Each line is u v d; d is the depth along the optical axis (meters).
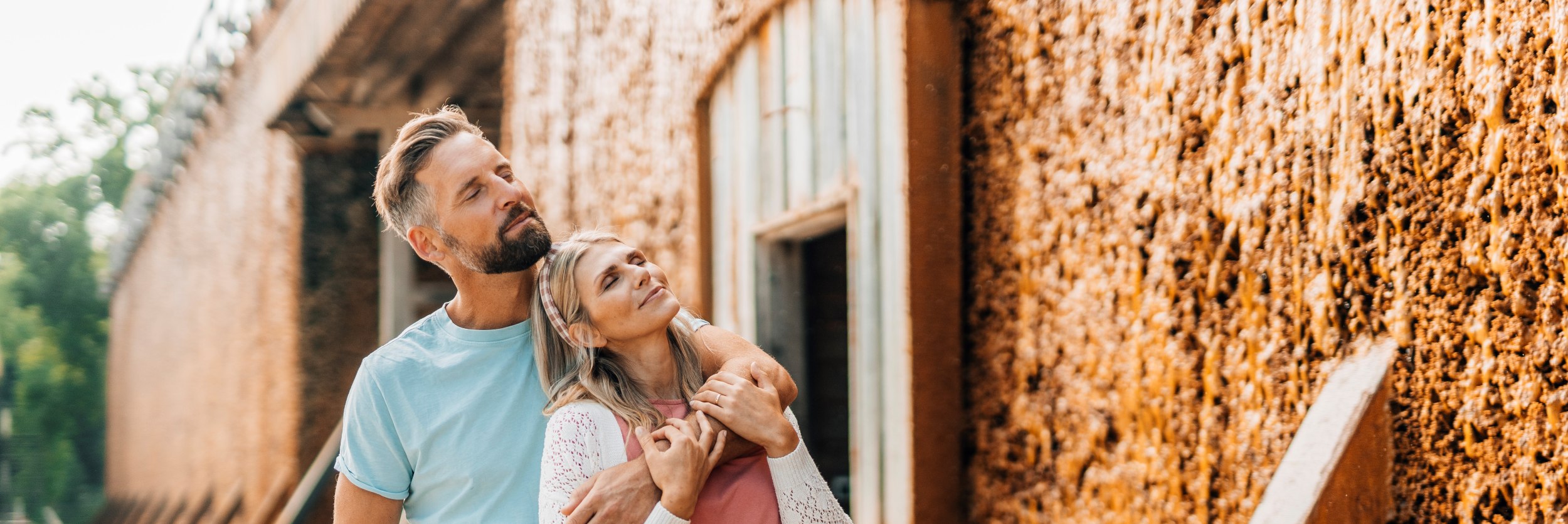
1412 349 1.74
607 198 5.42
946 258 2.92
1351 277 1.83
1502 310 1.59
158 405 19.62
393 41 7.54
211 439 14.19
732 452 1.88
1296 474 1.75
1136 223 2.32
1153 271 2.27
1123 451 2.36
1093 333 2.45
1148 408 2.28
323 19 7.64
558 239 2.06
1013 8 2.71
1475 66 1.61
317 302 9.73
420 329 2.06
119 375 26.16
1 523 29.91
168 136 15.82
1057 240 2.57
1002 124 2.78
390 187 1.96
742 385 1.88
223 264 13.30
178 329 17.20
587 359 1.91
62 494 32.44
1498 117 1.58
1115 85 2.38
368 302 9.89
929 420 2.90
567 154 5.99
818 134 3.49
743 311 4.17
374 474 2.01
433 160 1.91
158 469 19.53
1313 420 1.80
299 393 9.59
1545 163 1.52
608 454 1.85
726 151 4.26
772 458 1.88
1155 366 2.26
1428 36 1.69
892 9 2.96
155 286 19.80
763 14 3.82
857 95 3.20
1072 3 2.51
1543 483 1.53
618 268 1.88
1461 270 1.66
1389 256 1.77
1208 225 2.13
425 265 10.08
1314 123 1.90
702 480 1.79
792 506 1.88
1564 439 1.51
